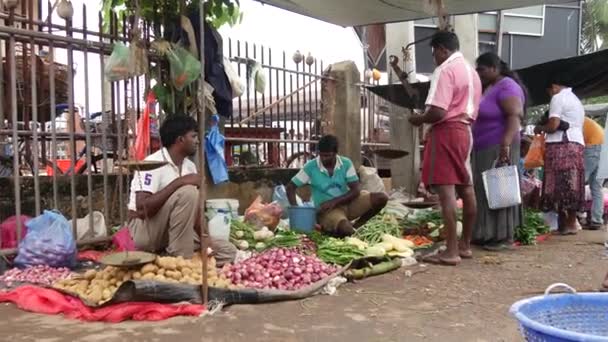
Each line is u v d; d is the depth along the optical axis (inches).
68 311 145.7
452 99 205.9
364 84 403.9
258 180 313.1
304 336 129.3
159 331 131.6
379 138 457.1
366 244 210.4
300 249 203.5
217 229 187.9
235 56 300.0
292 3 308.5
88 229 213.3
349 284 179.9
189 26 224.1
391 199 341.1
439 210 283.7
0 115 198.2
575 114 280.5
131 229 178.1
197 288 150.3
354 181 244.4
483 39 668.1
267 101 328.8
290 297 159.2
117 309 141.0
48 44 198.7
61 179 223.9
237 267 169.8
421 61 614.9
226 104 246.2
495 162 236.1
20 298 153.3
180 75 217.2
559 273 195.0
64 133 217.6
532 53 692.1
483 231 240.5
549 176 284.4
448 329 135.7
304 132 354.9
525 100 254.7
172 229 171.8
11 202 211.5
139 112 229.5
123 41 222.7
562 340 76.3
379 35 638.5
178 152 178.2
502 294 167.9
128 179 229.3
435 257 212.4
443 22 281.4
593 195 309.0
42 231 186.9
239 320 140.1
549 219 308.5
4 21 203.5
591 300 96.3
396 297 164.2
